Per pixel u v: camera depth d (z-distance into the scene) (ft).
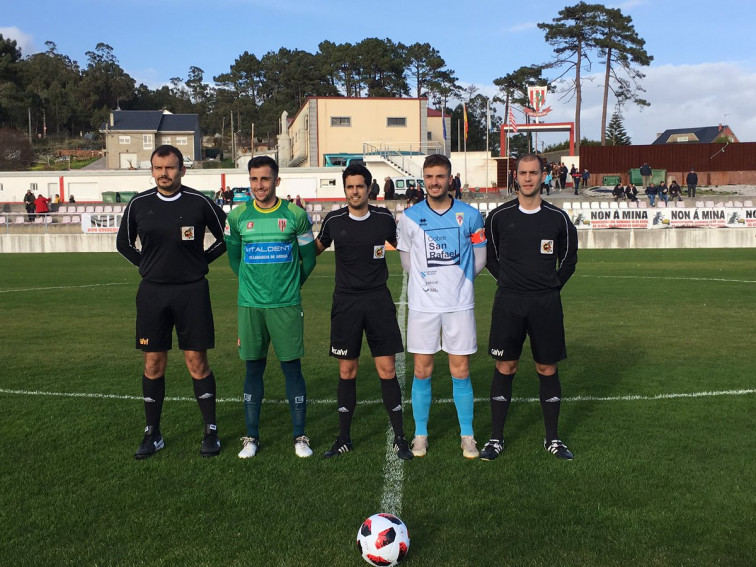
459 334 15.56
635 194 114.93
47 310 37.93
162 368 15.79
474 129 272.92
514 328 15.43
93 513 12.40
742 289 44.50
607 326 31.42
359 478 13.98
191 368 15.74
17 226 95.50
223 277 57.41
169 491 13.37
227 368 23.94
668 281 49.49
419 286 15.65
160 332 15.43
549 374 15.69
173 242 15.15
